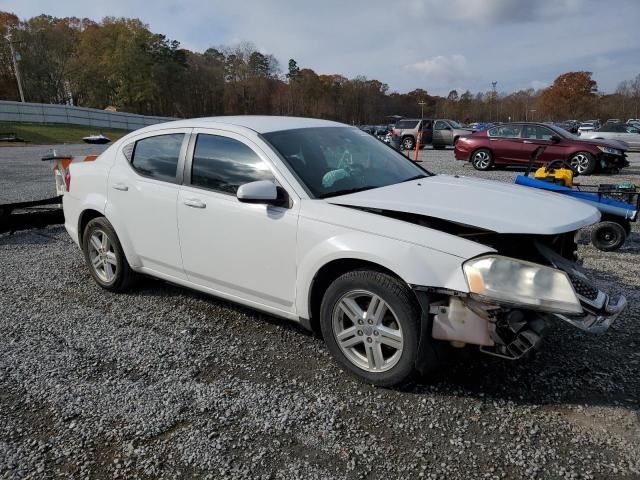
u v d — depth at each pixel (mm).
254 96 100438
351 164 3809
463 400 2951
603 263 5723
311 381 3193
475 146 15656
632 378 3150
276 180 3426
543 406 2883
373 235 2957
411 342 2871
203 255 3824
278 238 3340
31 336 3893
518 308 2678
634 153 22328
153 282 5047
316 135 3959
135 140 4461
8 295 4770
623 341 3639
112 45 79375
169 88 84750
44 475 2434
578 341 3637
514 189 3588
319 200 3275
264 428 2744
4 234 7148
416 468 2428
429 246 2811
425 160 19766
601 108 93250
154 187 4098
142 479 2398
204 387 3146
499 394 3002
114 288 4723
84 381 3242
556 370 3252
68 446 2637
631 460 2445
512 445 2568
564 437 2619
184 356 3535
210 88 94562
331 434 2686
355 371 3160
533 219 2881
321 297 3367
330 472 2416
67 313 4324
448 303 2803
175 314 4250
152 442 2654
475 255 2729
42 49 78875
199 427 2764
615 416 2781
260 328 3949
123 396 3066
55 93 81500
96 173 4629
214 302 4488
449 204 3088
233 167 3680
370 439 2641
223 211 3623
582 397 2959
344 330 3189
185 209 3861
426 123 26203
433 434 2666
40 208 7691
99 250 4754
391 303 2904
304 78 102750
